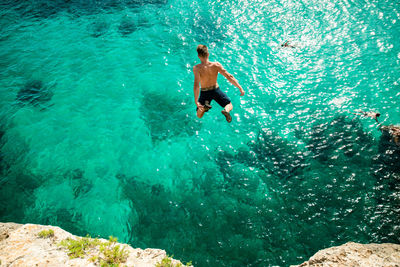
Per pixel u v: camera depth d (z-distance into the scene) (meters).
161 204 10.28
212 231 9.41
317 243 8.80
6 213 10.08
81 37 17.97
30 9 20.88
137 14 19.95
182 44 17.19
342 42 15.73
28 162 11.59
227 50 16.41
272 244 8.92
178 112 13.55
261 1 19.66
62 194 10.61
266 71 14.97
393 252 5.18
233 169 11.23
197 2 20.61
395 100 12.48
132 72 15.45
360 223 9.07
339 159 10.91
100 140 12.38
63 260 4.67
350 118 12.20
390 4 17.56
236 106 13.51
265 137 12.20
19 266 4.43
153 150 12.05
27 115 13.24
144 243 9.20
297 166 11.00
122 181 11.03
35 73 15.35
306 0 19.00
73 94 14.26
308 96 13.49
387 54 14.58
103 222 9.81
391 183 9.89
